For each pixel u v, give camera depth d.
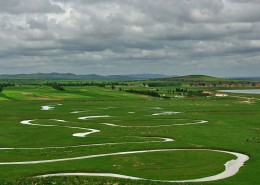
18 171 53.47
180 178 50.72
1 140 82.19
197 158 64.31
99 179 48.47
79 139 83.12
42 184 45.97
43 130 97.50
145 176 51.62
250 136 86.31
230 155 67.00
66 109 156.12
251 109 156.00
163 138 85.06
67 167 56.34
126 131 94.69
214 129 98.06
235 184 47.50
